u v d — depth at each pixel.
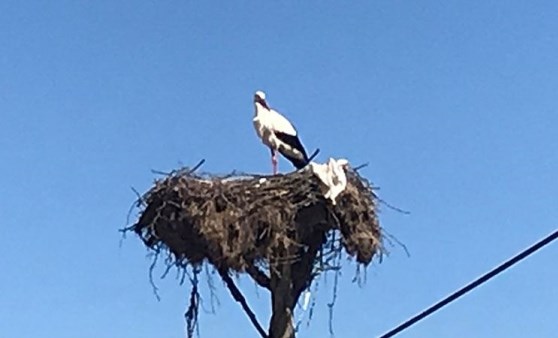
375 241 15.63
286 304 15.55
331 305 15.81
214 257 15.41
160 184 15.66
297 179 15.52
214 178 15.62
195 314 15.82
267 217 15.30
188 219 15.38
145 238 15.88
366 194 15.78
